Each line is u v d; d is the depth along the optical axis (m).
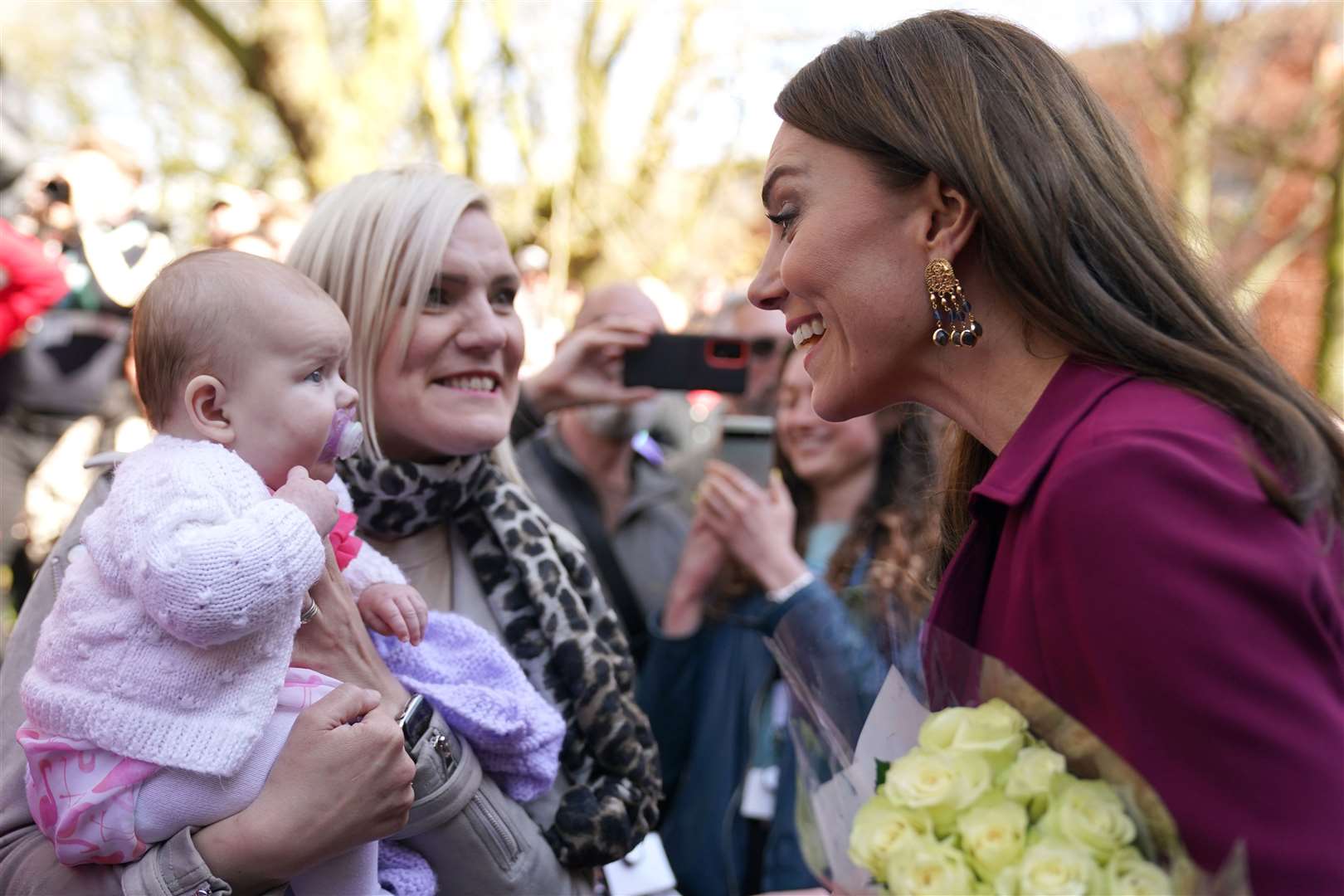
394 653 1.76
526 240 8.27
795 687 1.46
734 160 9.11
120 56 13.89
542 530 2.04
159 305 1.57
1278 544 1.18
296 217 4.78
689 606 2.86
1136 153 1.52
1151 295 1.41
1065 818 1.16
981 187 1.42
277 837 1.44
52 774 1.46
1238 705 1.13
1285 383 1.38
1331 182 10.84
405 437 1.93
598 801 1.85
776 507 2.83
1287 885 1.10
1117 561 1.18
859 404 1.62
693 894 2.65
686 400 3.97
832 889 1.41
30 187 4.70
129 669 1.43
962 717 1.26
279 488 1.61
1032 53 1.51
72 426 4.66
